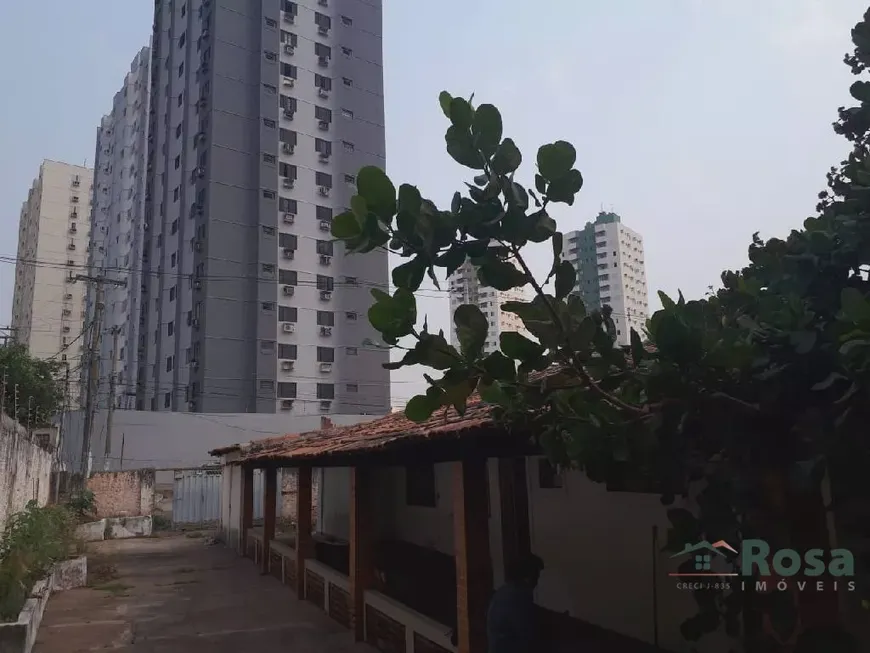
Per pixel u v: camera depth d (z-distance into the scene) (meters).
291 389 39.38
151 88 47.50
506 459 8.05
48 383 24.73
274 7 42.50
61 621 9.98
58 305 66.69
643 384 2.18
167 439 34.31
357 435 9.44
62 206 69.00
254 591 12.12
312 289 40.97
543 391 2.36
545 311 2.17
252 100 41.22
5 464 9.75
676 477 2.21
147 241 45.19
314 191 42.03
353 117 44.50
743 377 2.12
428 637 6.60
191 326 39.09
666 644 5.70
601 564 6.53
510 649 4.50
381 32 47.03
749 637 2.07
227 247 38.94
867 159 2.39
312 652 8.10
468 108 2.05
